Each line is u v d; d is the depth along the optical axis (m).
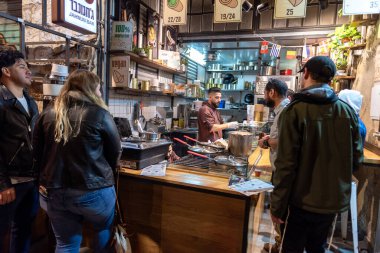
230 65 7.04
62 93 1.52
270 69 5.21
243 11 5.03
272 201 1.51
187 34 5.44
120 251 1.74
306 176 1.46
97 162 1.47
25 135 1.72
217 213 1.74
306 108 1.45
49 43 3.45
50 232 2.09
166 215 1.88
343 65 3.59
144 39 4.38
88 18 2.75
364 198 2.95
